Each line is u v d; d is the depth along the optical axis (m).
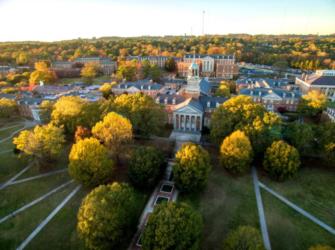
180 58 198.62
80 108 72.69
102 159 51.03
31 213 46.34
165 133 78.62
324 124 62.69
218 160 63.12
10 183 55.50
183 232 32.72
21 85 140.50
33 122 94.31
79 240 40.00
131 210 39.81
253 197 50.03
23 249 38.81
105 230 35.31
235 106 65.94
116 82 140.88
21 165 62.53
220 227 42.44
